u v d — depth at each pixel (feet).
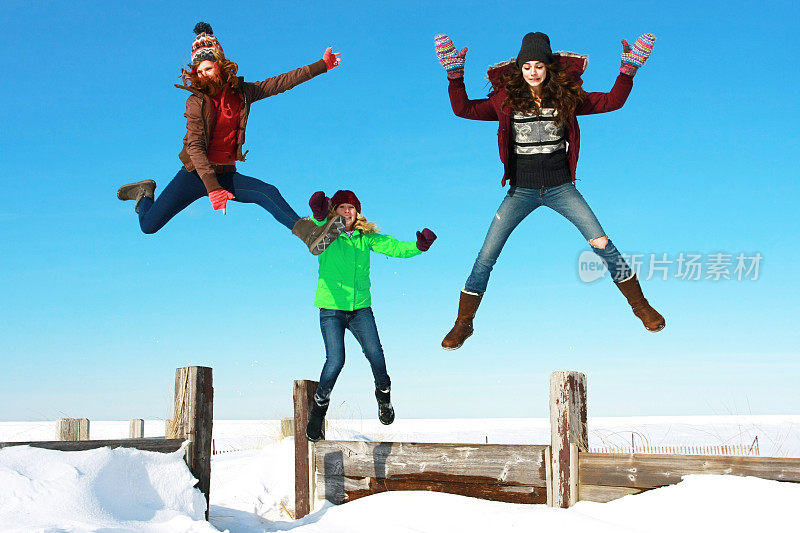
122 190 17.22
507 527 13.76
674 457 13.79
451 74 14.84
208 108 15.03
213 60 15.14
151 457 13.97
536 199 14.44
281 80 16.01
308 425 15.98
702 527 12.01
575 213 14.16
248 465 24.48
